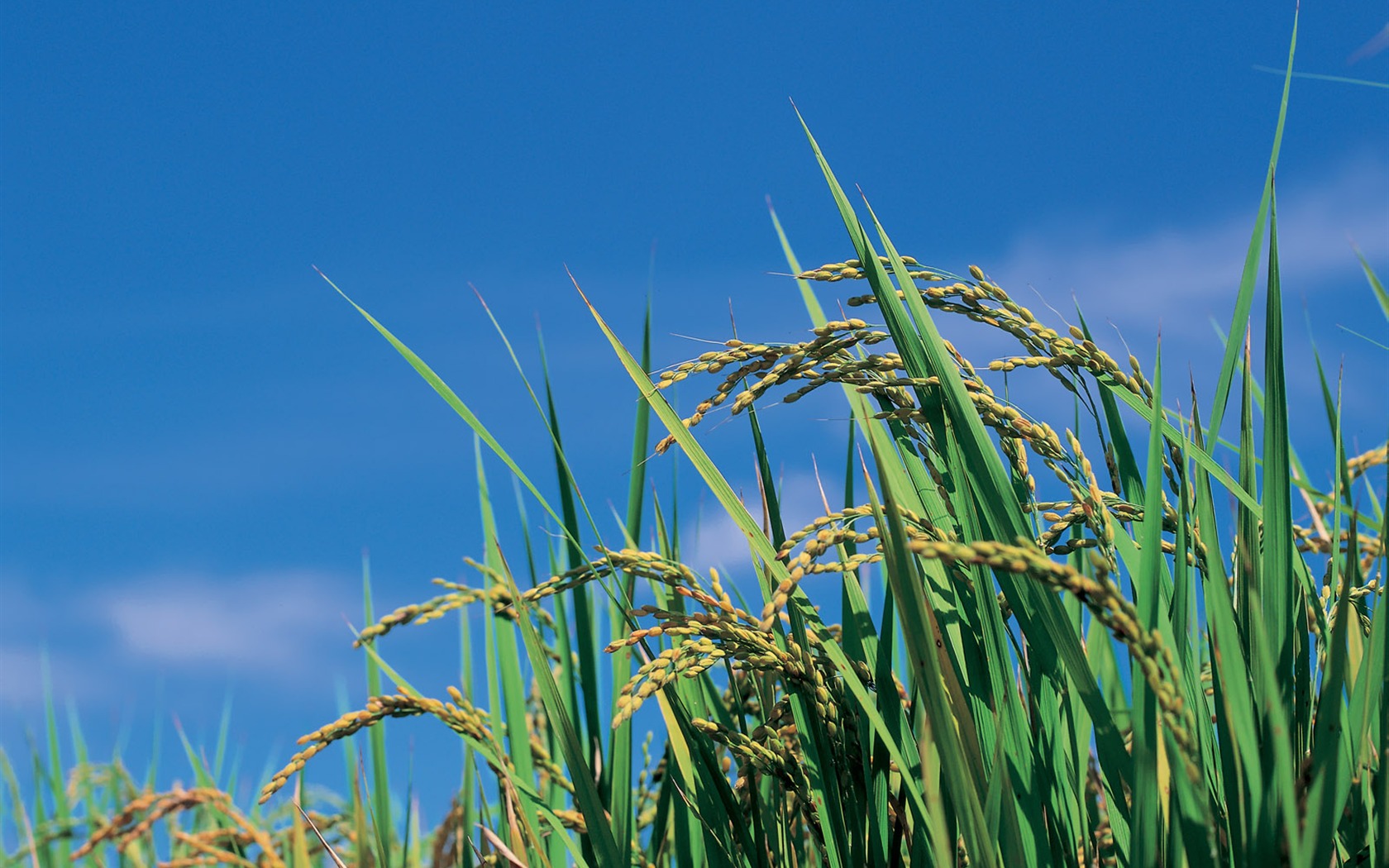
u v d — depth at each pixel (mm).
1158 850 1364
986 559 1312
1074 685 1388
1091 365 1425
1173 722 1318
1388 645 1368
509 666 1594
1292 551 1393
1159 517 1391
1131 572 1437
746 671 1514
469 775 1680
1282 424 1394
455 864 1690
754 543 1432
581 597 1599
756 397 1438
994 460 1398
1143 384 1439
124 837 1464
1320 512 1611
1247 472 1429
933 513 1465
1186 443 1416
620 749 1542
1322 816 1340
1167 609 1414
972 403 1406
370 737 1695
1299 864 1335
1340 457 1458
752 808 1499
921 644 1357
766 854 1486
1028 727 1414
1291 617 1393
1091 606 1315
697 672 1434
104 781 2053
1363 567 1515
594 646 1603
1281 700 1367
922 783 1446
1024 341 1440
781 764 1462
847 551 1504
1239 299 1424
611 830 1506
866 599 1496
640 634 1434
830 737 1452
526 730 1586
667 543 1652
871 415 1455
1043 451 1417
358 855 1632
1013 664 1409
